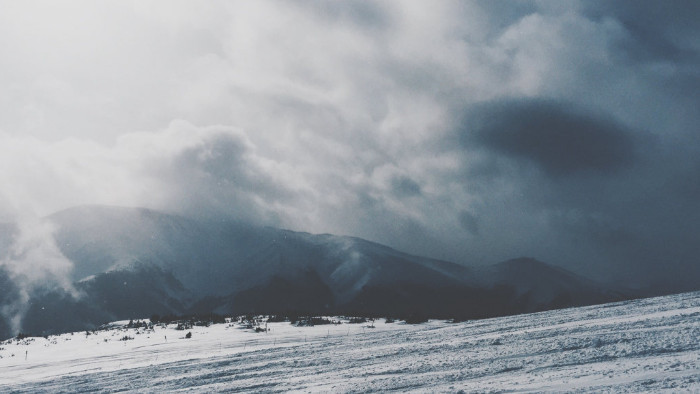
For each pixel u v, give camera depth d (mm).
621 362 19406
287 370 31750
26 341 127125
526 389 16656
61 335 144125
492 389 17391
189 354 63875
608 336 25656
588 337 26188
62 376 48688
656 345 21656
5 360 85125
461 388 18391
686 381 14711
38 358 85062
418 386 20516
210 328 143750
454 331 43750
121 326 180125
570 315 42094
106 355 79312
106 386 35188
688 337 22375
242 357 44531
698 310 31172
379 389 20922
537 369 20688
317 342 55094
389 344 40156
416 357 29828
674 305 36281
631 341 23469
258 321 168000
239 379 30438
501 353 26109
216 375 33469
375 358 32094
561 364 20984
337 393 21219
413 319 185125
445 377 21797
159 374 38531
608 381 16156
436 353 30375
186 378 33719
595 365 19594
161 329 143125
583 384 16234
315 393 21922
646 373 16578
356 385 22484
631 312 36250
